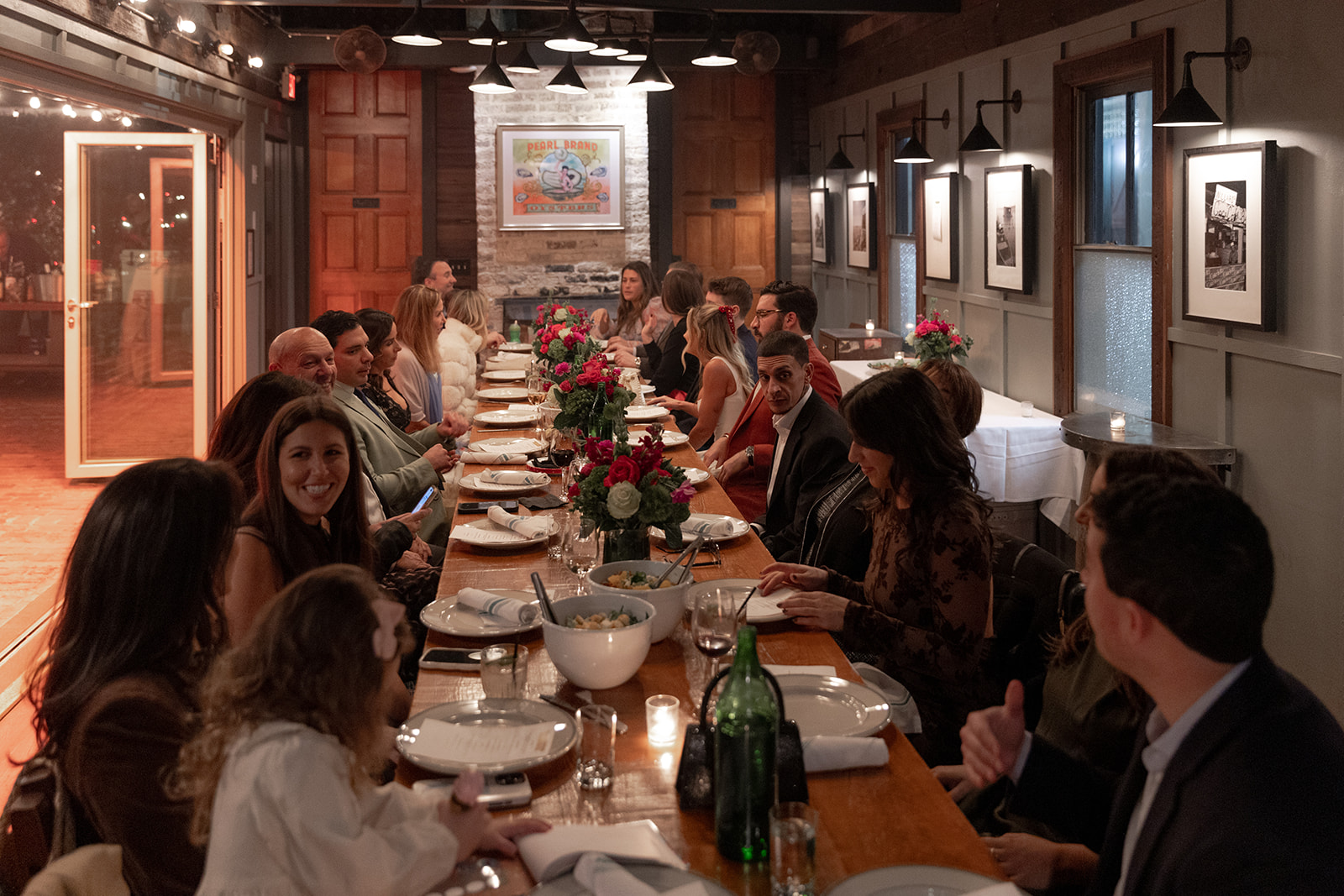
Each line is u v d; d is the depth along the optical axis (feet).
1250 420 14.16
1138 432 15.37
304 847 4.04
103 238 23.71
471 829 4.61
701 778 5.06
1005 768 5.18
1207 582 3.82
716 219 34.71
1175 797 3.96
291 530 7.55
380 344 14.92
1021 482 17.58
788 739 4.99
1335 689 12.78
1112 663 4.24
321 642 4.25
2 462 25.04
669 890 4.26
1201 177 14.67
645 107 33.24
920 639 7.28
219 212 26.17
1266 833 3.64
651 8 21.08
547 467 12.40
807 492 11.18
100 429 24.21
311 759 4.14
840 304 32.71
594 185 33.40
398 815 4.57
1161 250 15.67
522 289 33.55
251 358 27.68
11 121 29.32
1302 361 12.96
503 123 32.89
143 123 24.80
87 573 5.39
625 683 6.50
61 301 31.89
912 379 7.70
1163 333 15.78
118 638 5.31
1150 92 16.72
